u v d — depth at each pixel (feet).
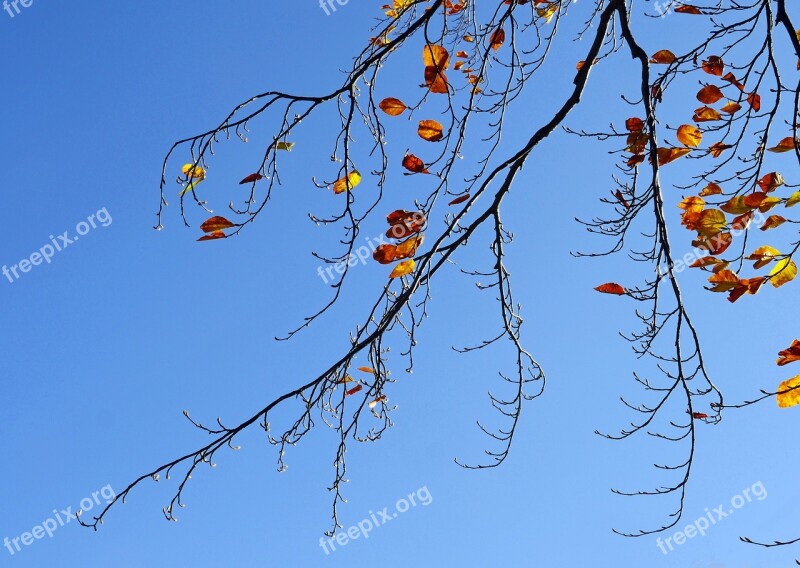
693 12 10.30
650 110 9.28
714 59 9.95
